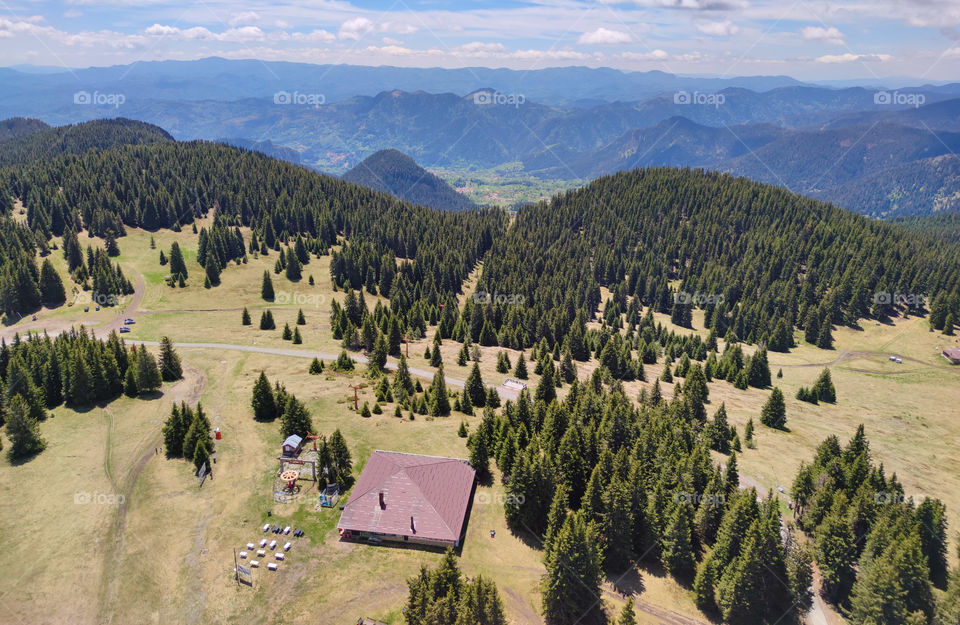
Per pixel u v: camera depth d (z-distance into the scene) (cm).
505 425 8100
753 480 8294
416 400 9519
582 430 7862
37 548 5825
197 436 7525
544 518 6656
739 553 6012
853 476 7512
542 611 5559
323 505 6725
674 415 9438
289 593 5497
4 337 12962
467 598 4928
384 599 5484
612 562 6391
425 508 6431
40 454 7519
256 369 10994
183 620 5156
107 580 5503
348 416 8950
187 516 6419
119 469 7250
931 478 8988
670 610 5856
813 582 6412
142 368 9469
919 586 5641
